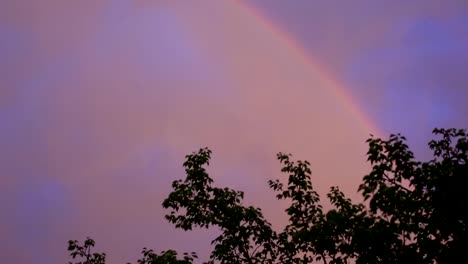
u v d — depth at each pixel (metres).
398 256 13.14
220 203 17.64
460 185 12.34
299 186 17.50
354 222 14.32
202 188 18.19
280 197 17.72
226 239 17.61
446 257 12.05
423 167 13.05
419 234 13.15
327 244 15.39
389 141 13.47
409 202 13.16
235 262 17.66
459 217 12.45
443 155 13.59
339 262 15.41
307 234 15.65
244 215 17.61
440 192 12.62
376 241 13.27
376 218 13.58
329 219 15.00
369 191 13.36
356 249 13.89
